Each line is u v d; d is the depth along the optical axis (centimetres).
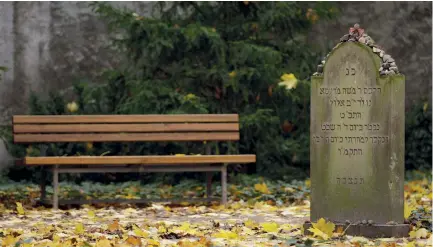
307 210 1082
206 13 1481
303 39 1641
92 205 1168
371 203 828
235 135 1209
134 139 1194
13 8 1563
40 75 1573
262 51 1391
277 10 1433
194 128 1205
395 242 795
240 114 1435
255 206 1126
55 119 1176
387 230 823
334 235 817
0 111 1546
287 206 1156
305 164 1504
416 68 1705
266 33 1509
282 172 1466
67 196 1252
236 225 921
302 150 1470
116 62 1594
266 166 1475
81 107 1460
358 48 822
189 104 1368
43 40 1577
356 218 830
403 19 1706
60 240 791
